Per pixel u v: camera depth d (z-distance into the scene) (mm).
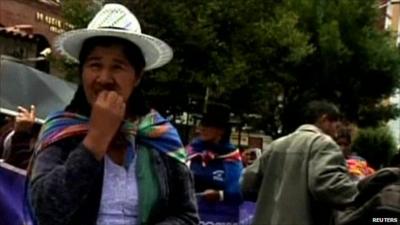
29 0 18938
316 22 24469
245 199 6535
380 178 5012
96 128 2512
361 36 25234
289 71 22422
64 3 16656
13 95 8914
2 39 15977
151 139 2764
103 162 2637
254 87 17906
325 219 5562
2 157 7246
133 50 2748
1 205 4754
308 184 5535
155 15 16188
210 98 16594
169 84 16172
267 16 18156
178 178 2777
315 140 5609
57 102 9086
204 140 6613
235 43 17234
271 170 5840
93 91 2682
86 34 2711
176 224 2740
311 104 5965
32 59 15234
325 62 24297
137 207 2676
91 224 2574
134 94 2805
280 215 5648
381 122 26609
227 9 16969
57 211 2455
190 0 16656
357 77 25312
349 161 8227
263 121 21766
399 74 26062
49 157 2588
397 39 29781
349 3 25141
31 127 6133
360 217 5094
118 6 2787
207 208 6492
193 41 16281
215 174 6539
